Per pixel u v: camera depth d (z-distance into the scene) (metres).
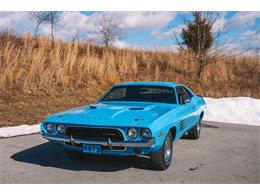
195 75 18.05
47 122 4.62
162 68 18.39
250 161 5.27
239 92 15.77
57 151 5.81
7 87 11.46
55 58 14.00
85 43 18.36
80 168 4.76
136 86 6.02
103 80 14.65
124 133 4.14
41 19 17.31
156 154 4.46
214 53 17.67
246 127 8.96
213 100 12.39
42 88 12.07
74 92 12.69
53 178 4.29
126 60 16.89
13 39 15.65
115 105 5.25
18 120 8.57
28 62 13.64
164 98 5.63
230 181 4.23
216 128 8.72
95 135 4.30
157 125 4.22
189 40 19.12
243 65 21.27
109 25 21.41
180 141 6.89
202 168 4.82
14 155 5.49
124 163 5.02
